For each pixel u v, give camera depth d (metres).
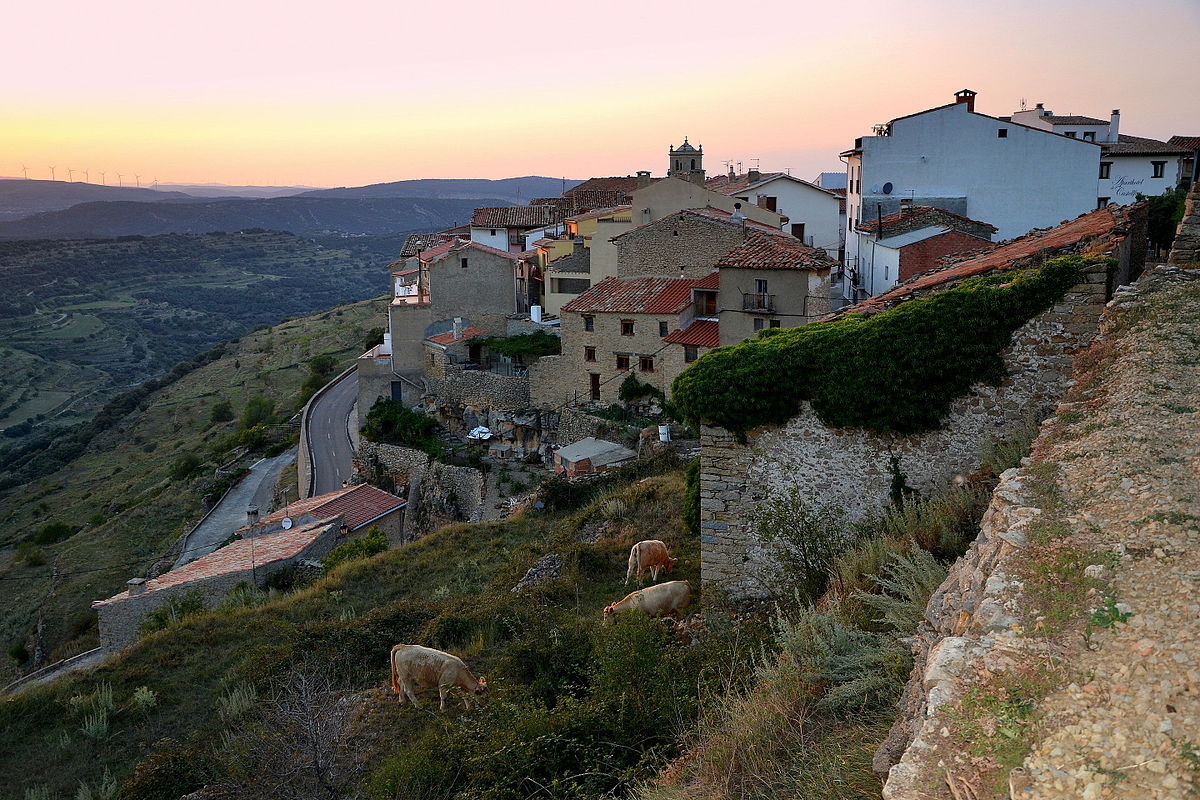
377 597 24.78
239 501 58.09
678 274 45.78
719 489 14.80
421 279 64.44
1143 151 55.91
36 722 17.47
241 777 13.01
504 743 10.90
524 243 74.19
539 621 16.17
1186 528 6.24
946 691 5.29
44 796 14.78
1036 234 22.92
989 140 47.31
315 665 17.41
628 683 11.06
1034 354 12.71
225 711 16.92
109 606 27.50
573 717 10.84
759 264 38.44
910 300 13.95
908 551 10.86
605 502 26.98
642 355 43.47
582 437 44.31
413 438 50.97
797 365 14.01
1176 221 23.41
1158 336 10.50
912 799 4.54
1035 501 7.47
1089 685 4.95
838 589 11.46
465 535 30.42
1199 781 4.08
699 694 10.30
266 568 29.62
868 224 45.47
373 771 13.01
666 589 15.34
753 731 7.91
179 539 50.28
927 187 48.06
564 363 46.59
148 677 19.19
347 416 66.12
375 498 42.34
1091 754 4.46
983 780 4.53
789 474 14.28
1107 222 16.20
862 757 6.73
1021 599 5.97
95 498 75.56
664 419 41.91
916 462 13.45
